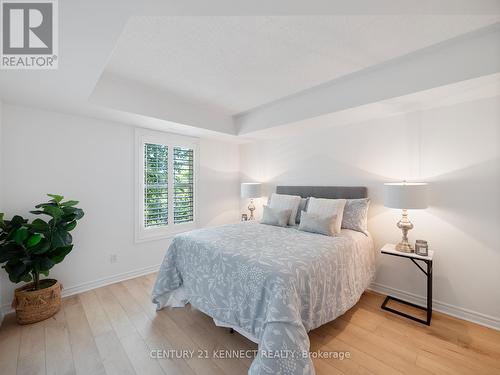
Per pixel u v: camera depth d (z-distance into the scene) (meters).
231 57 1.99
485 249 2.10
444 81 1.84
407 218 2.52
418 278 2.47
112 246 3.00
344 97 2.46
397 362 1.65
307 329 1.58
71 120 2.65
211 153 4.23
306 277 1.63
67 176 2.63
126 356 1.71
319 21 1.54
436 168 2.36
